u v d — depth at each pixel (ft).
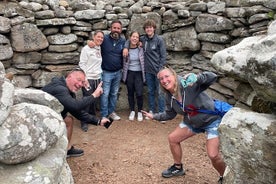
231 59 8.67
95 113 19.84
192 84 11.14
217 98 19.63
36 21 18.79
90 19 19.84
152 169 14.19
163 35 20.68
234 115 8.63
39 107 8.83
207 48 19.71
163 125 19.36
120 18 20.65
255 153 8.04
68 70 20.02
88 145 16.60
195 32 19.88
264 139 7.88
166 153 15.74
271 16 16.96
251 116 8.27
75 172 13.82
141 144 16.75
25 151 7.93
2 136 7.57
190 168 14.23
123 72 19.53
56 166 8.67
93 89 18.24
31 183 7.85
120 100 21.39
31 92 10.34
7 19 17.80
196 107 11.37
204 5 19.31
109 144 16.75
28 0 18.97
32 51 18.98
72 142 16.90
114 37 18.54
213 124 11.65
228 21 18.56
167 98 11.99
